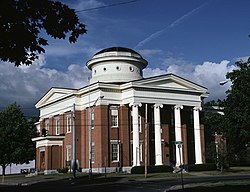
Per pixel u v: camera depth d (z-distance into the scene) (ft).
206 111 216.95
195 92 201.77
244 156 189.57
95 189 106.52
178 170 182.09
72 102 201.87
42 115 232.32
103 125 183.83
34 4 47.14
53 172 200.75
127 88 186.70
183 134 203.92
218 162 183.32
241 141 128.47
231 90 112.68
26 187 128.16
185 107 202.90
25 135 244.63
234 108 114.32
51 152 202.08
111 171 181.68
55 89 214.48
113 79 210.18
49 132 222.69
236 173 174.60
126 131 188.65
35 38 48.67
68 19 48.65
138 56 220.02
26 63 50.26
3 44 48.32
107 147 183.01
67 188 116.37
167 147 198.49
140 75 219.82
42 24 48.78
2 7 45.62
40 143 207.82
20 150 235.20
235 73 110.63
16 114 243.81
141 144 190.39
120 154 185.57
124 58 213.87
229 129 119.55
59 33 49.29
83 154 193.67
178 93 197.16
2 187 129.90
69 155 200.13
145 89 187.62
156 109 189.57
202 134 206.28
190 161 204.33
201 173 174.70
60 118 212.64
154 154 193.47
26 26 48.06
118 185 119.24
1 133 234.17
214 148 189.37
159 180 140.05
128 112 190.70
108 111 186.80
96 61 216.54
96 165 183.32
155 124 188.24
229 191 79.15
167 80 194.08
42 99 229.25
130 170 180.75
